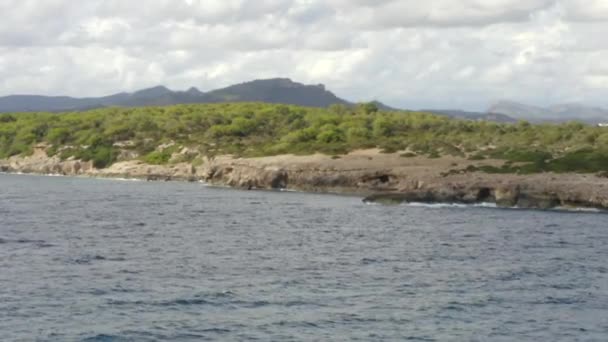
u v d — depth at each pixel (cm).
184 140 18775
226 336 3253
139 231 6725
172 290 4062
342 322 3506
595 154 11744
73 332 3241
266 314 3612
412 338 3291
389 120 19012
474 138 15800
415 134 17312
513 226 7531
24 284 4125
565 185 9931
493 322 3584
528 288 4328
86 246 5644
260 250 5634
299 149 14625
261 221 7806
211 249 5644
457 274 4712
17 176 17688
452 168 11644
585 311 3838
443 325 3506
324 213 8800
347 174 12294
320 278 4506
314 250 5678
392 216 8481
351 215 8569
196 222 7612
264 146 16038
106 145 19288
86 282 4212
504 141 15188
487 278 4597
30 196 10975
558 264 5153
